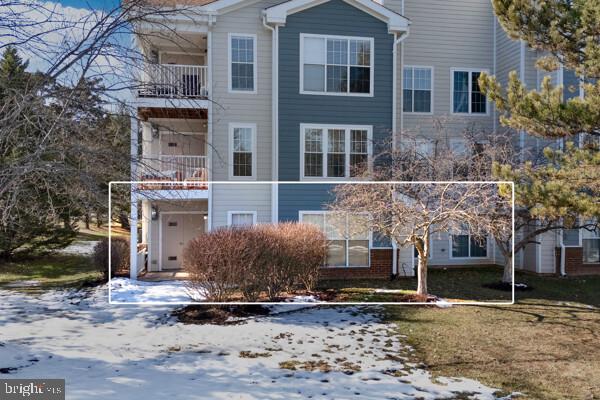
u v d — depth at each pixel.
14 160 6.10
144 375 6.08
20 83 6.58
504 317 9.80
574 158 8.36
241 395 5.51
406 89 16.64
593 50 7.97
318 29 14.30
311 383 5.96
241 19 14.31
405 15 16.66
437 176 12.54
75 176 6.32
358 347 7.58
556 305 11.06
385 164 14.17
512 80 9.07
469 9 17.06
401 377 6.27
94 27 6.83
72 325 8.60
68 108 6.65
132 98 9.83
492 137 13.91
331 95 14.37
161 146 15.76
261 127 14.51
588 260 15.70
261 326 8.72
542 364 6.91
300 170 14.20
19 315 9.36
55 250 19.42
